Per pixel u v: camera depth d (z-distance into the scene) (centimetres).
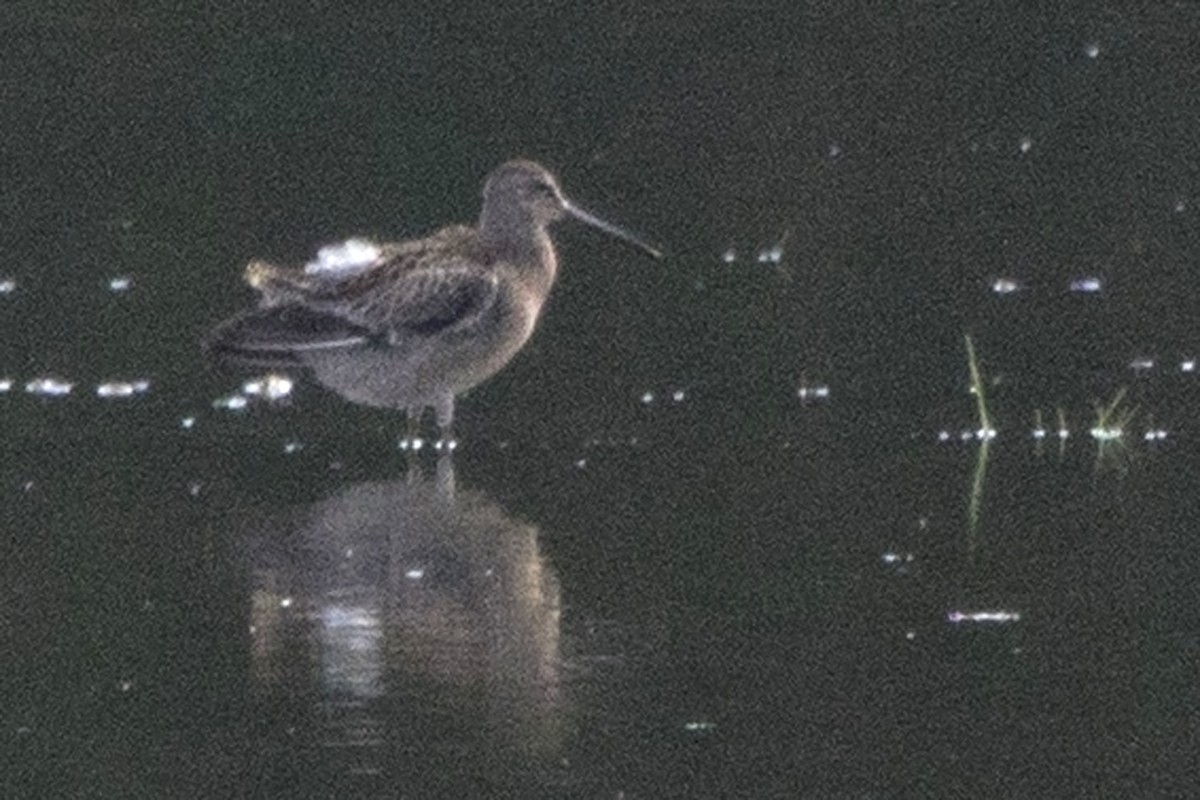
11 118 2123
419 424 1614
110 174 2047
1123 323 1773
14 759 1092
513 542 1373
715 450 1550
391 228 1961
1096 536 1367
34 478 1494
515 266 1620
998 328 1769
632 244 1694
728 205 1998
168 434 1585
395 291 1579
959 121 2130
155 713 1144
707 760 1084
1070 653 1204
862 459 1527
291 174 2041
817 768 1077
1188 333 1756
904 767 1077
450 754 1094
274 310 1584
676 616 1257
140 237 1947
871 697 1152
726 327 1780
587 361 1727
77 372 1698
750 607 1267
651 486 1480
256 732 1120
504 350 1606
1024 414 1609
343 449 1572
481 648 1216
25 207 1992
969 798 1047
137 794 1055
